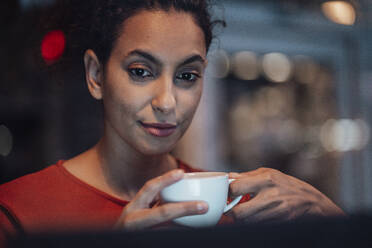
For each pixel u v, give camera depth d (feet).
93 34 2.81
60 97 8.89
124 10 2.46
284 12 9.81
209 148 9.59
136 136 2.49
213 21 3.30
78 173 2.91
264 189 2.23
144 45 2.35
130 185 2.93
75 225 0.94
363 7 10.62
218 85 9.72
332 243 0.98
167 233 0.91
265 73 10.57
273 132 10.81
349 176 11.58
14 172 9.02
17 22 7.33
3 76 8.48
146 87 2.42
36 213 2.61
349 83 11.43
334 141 11.62
